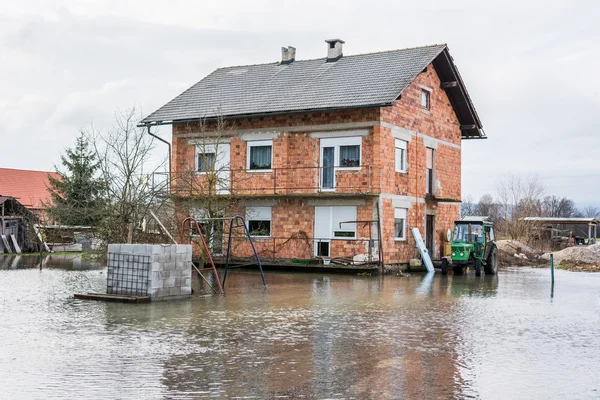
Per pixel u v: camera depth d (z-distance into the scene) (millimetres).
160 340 10422
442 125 31922
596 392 7602
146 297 15367
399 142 28094
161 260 15734
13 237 40781
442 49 29484
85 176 33719
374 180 26344
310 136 27969
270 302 15695
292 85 30156
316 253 27516
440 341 10680
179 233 23625
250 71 33750
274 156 28562
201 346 9984
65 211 25828
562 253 38438
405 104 28406
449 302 16203
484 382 8016
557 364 9047
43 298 15969
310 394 7363
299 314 13641
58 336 10664
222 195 26781
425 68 29141
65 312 13508
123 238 22266
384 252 26547
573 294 18469
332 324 12328
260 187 28797
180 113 30562
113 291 16062
